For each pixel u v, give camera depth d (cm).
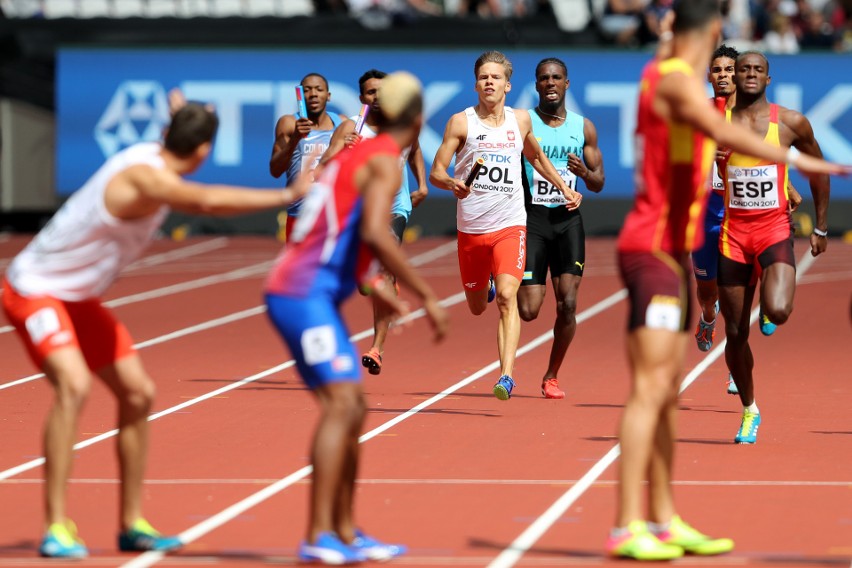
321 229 1919
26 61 8756
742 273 2948
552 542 2078
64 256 1989
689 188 1975
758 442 2959
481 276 3628
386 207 1862
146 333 5122
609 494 2430
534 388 3822
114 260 2005
